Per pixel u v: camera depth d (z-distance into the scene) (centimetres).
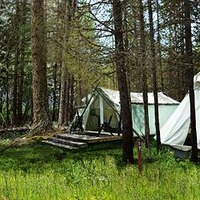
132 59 891
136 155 1025
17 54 2394
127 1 933
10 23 2327
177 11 865
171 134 1199
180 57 889
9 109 2923
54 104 3036
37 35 1575
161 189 515
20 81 2584
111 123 1670
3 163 1020
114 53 919
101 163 846
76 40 1079
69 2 1112
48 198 504
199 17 860
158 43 909
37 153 1218
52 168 908
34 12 1575
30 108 2944
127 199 470
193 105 950
